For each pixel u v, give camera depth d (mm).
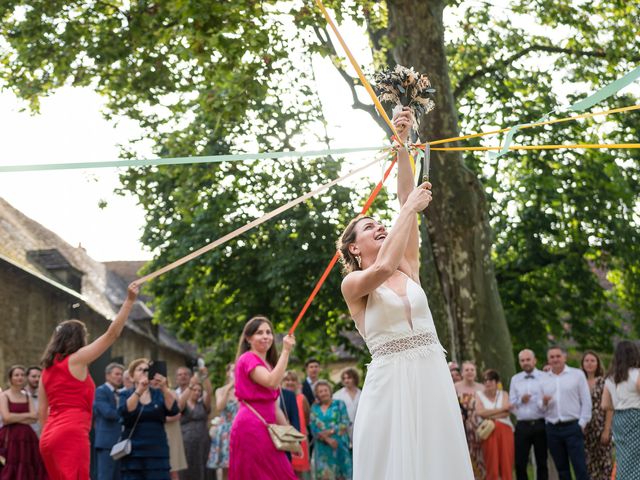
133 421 9000
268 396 6234
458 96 20438
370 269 3547
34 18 14898
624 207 22094
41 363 6320
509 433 10773
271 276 21656
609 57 19344
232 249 22656
